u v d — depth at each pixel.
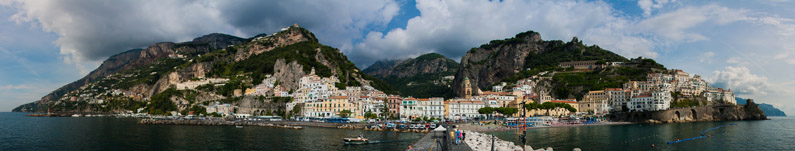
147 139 151.62
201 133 175.00
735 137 168.50
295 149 123.44
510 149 102.69
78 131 189.75
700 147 137.25
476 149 95.00
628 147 134.50
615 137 163.62
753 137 169.50
